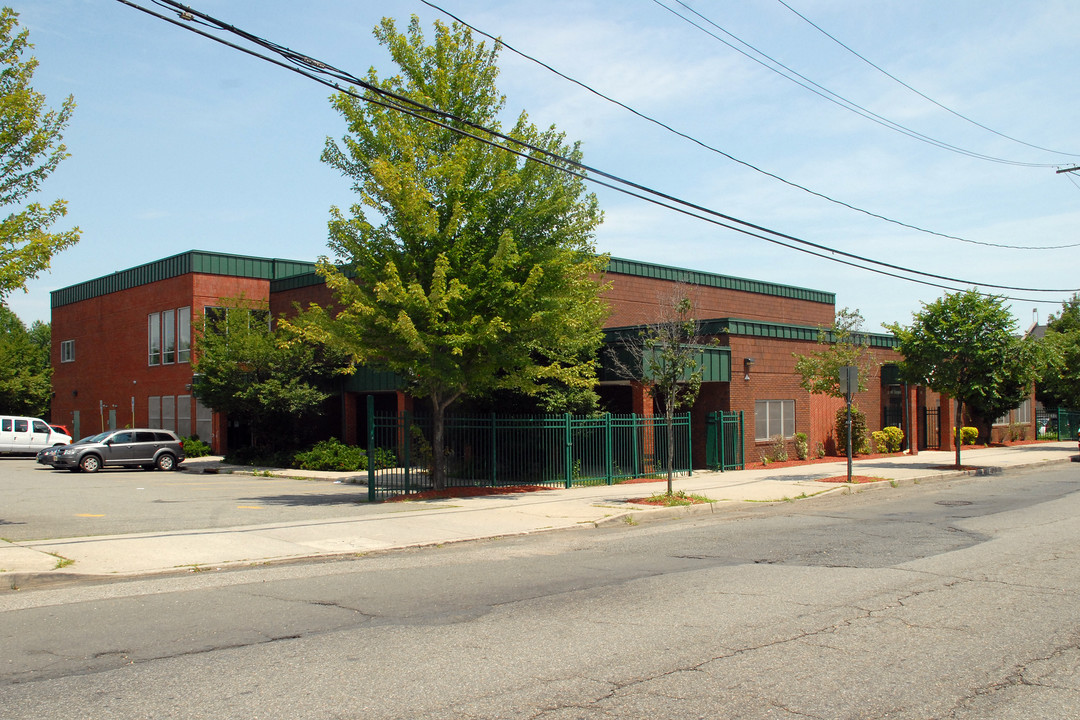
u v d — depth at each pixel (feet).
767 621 22.90
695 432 81.61
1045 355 77.25
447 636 21.59
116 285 133.18
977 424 119.65
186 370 114.83
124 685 17.75
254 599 26.66
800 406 89.66
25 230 41.45
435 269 52.13
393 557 35.63
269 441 98.89
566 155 59.26
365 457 89.97
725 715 15.72
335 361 95.66
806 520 46.55
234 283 116.67
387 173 52.11
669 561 33.32
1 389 150.30
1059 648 20.17
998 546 35.70
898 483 68.64
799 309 134.62
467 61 57.31
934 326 78.74
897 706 16.21
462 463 69.31
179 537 39.63
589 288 60.85
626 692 17.03
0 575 28.76
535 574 30.66
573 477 64.54
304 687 17.52
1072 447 114.11
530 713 15.89
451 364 54.29
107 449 92.32
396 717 15.74
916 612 23.84
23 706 16.44
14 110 40.88
